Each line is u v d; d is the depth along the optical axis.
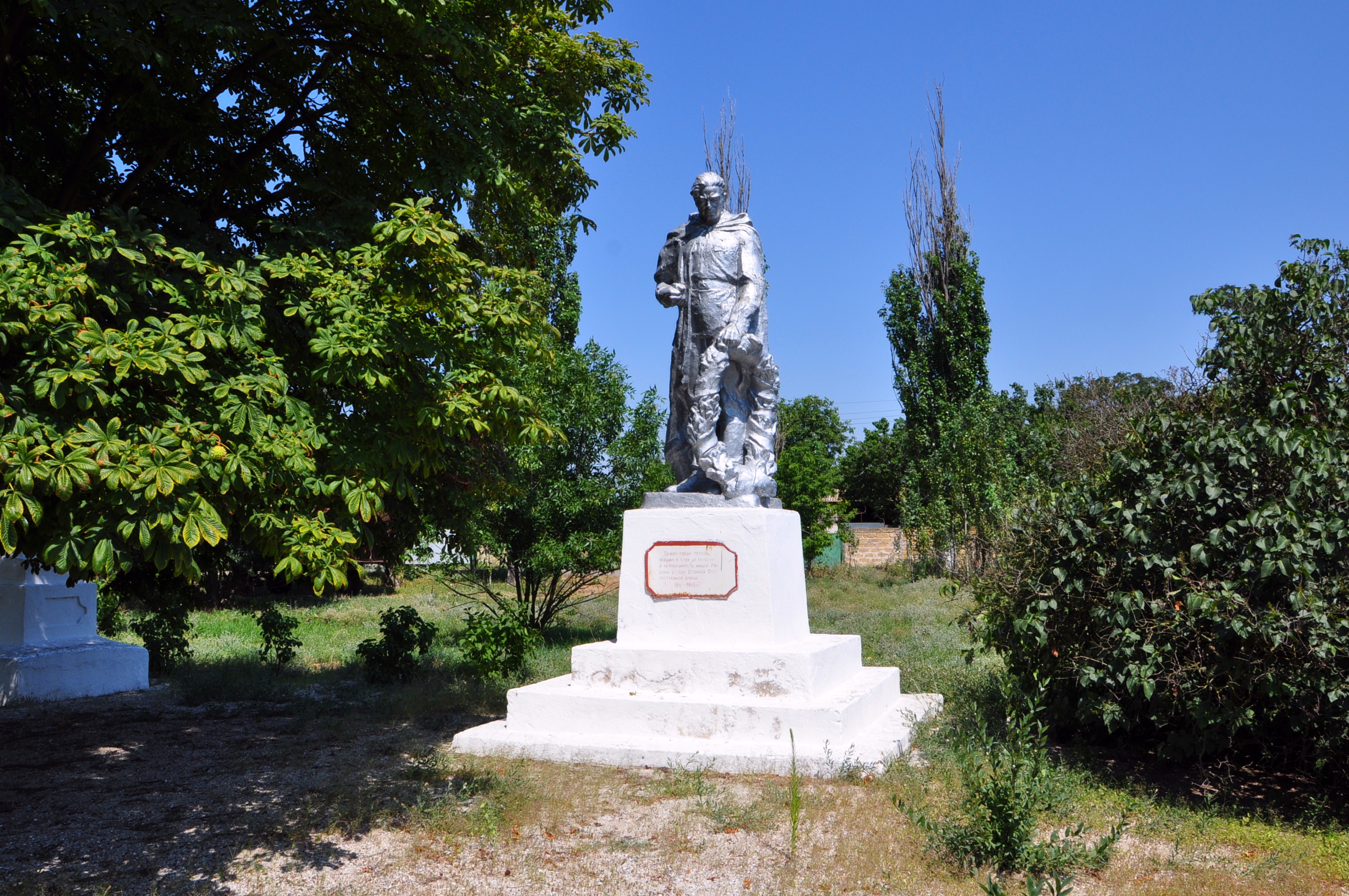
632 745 6.79
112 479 3.80
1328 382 6.52
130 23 5.98
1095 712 6.13
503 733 7.24
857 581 26.67
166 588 8.77
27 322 4.08
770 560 7.44
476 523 12.51
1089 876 4.49
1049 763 5.70
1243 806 5.68
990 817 4.69
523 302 6.30
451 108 7.53
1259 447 5.87
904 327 28.97
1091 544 6.24
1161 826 5.20
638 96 11.16
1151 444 6.37
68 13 5.33
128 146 7.12
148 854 4.91
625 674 7.39
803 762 6.32
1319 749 5.73
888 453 47.94
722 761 6.48
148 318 4.54
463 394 5.54
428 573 14.31
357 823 5.30
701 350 8.36
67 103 7.61
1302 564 5.34
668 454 8.61
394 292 5.28
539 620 14.55
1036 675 6.46
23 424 3.87
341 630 17.31
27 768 7.07
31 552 4.58
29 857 4.91
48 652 10.41
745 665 7.15
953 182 28.88
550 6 9.20
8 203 4.66
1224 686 5.64
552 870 4.66
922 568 26.47
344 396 5.83
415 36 6.86
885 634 13.96
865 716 7.35
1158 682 5.91
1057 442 20.75
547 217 10.96
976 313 28.23
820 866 4.67
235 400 4.56
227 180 7.53
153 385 4.57
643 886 4.45
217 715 9.37
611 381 14.60
